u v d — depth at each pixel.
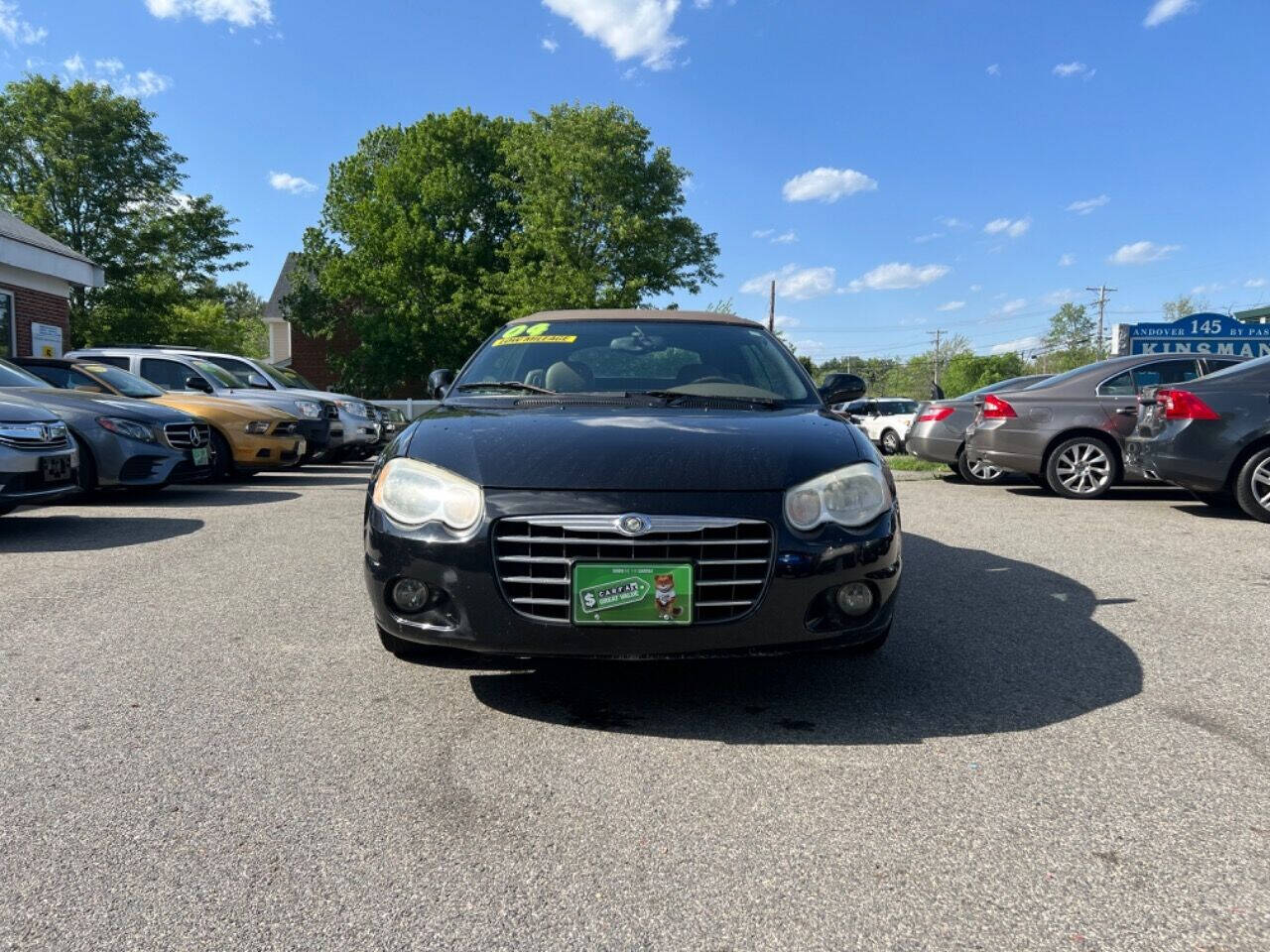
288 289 47.16
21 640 3.72
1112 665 3.41
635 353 4.21
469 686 3.18
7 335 15.02
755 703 3.02
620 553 2.65
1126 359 8.62
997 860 2.04
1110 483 8.46
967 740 2.71
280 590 4.62
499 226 38.75
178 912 1.82
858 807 2.29
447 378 4.69
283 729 2.79
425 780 2.44
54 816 2.22
